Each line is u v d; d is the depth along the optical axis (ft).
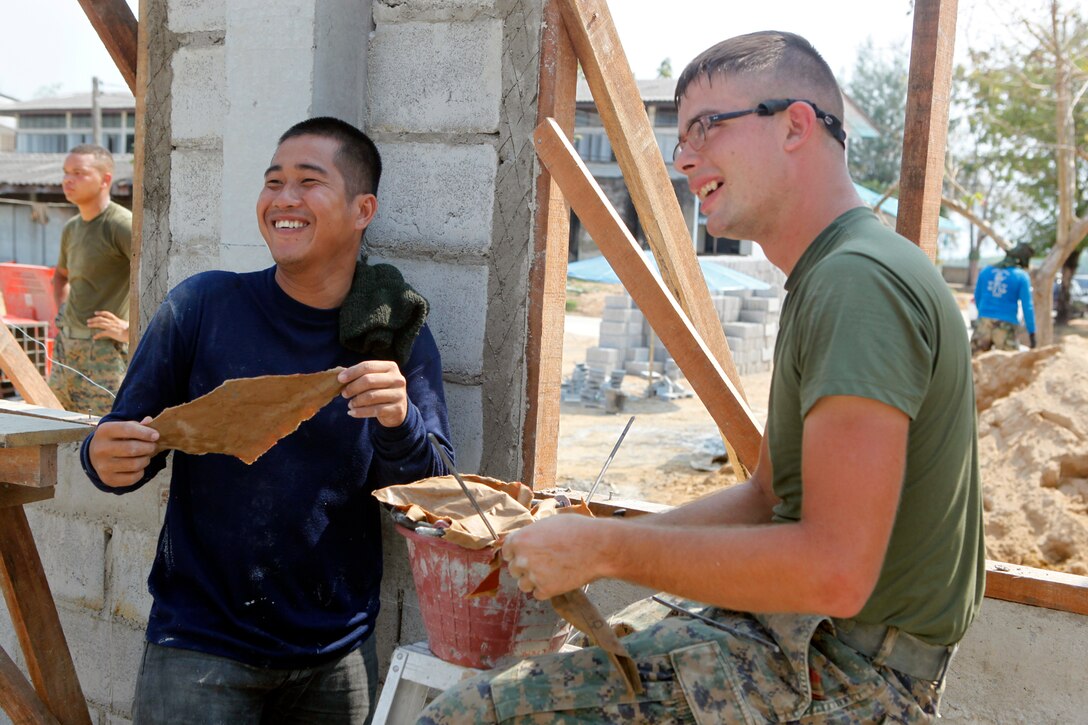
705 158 5.74
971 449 5.38
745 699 5.29
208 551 8.20
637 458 28.30
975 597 5.64
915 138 8.34
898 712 5.36
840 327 4.83
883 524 4.70
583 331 65.67
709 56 5.79
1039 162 63.87
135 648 11.10
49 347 27.55
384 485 8.25
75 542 11.46
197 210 10.83
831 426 4.75
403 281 8.69
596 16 8.91
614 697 5.42
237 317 8.39
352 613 8.50
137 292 11.34
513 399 9.34
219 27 10.50
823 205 5.62
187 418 7.27
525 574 5.35
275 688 8.17
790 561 4.77
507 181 9.26
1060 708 7.18
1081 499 19.58
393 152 9.88
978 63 39.63
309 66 9.52
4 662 8.74
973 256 125.90
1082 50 35.68
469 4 9.36
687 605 6.21
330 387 7.27
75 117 115.24
